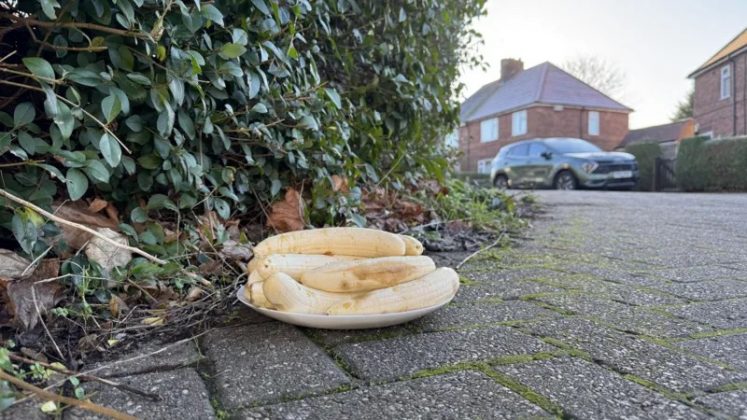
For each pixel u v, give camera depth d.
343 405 0.71
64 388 0.74
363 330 1.03
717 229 2.73
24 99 1.24
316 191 1.85
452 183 3.64
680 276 1.55
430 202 2.83
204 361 0.87
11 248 1.17
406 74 2.58
